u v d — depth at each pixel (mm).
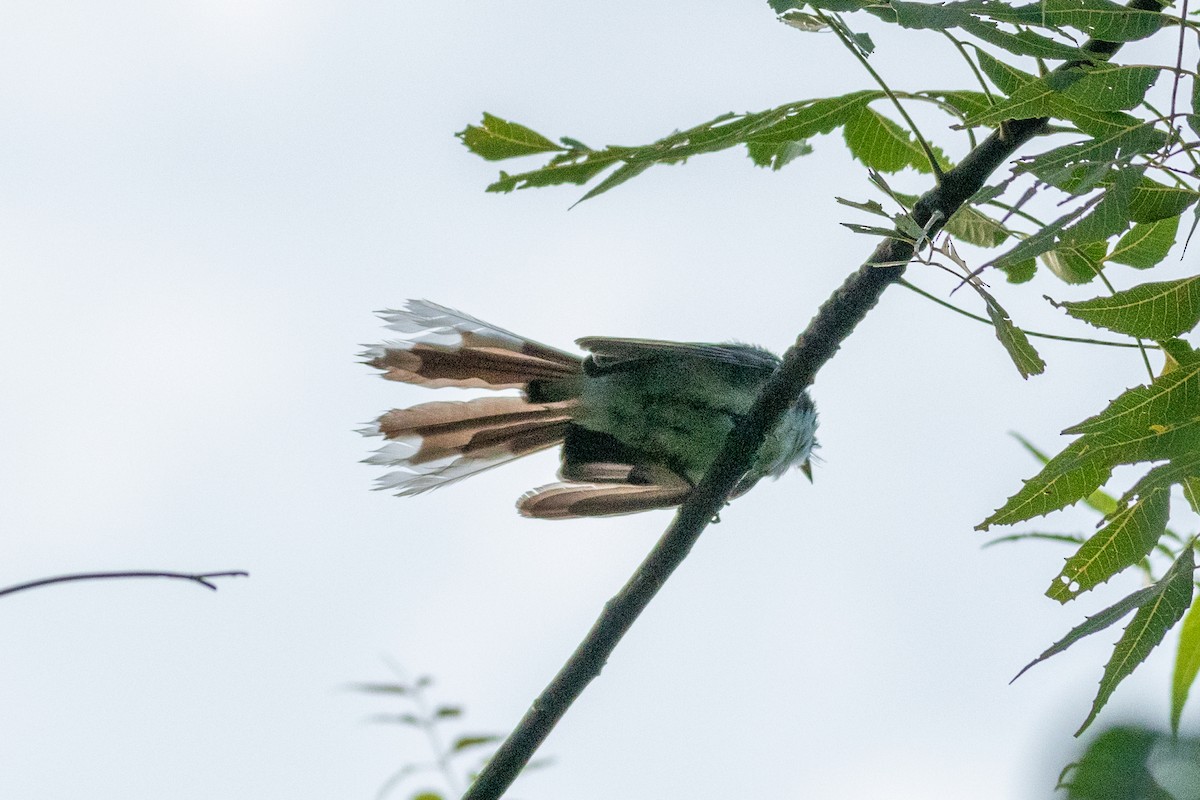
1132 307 5758
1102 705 5582
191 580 4977
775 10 5668
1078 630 5648
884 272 7973
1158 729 3496
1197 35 5293
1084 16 5336
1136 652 5699
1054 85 5547
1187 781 3352
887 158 8047
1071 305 5777
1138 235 7117
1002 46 5402
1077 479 6250
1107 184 5352
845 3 5578
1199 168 5590
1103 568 6371
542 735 8148
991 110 5754
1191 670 6289
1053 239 5316
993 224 7387
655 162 6867
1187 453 5852
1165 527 6324
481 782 7957
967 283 5637
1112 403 5883
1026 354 5895
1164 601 5754
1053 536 7395
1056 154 5477
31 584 4801
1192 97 5379
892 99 7078
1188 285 5730
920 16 5402
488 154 6832
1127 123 5547
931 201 7270
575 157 6805
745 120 6746
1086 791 3445
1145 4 6023
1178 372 5832
